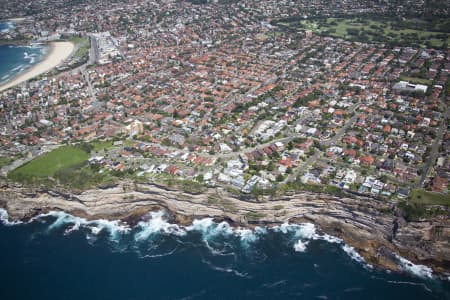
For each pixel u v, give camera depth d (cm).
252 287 19212
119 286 19325
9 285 19450
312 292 18888
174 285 19350
